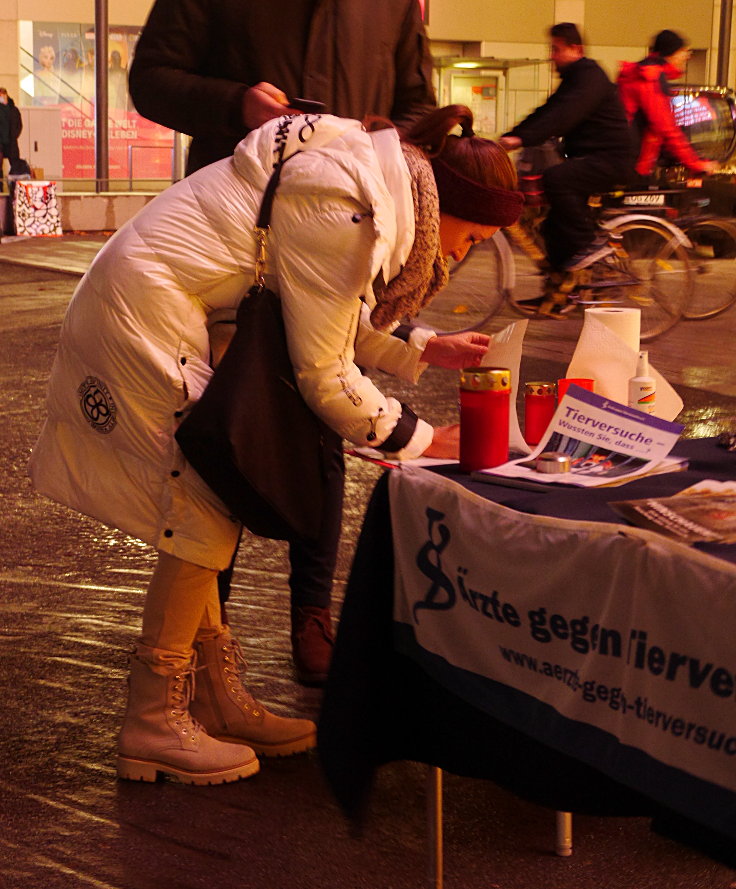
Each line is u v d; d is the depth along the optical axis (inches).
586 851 100.6
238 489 94.5
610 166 329.1
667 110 361.7
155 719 111.1
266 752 115.7
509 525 78.4
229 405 92.1
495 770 85.6
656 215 420.8
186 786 110.9
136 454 101.3
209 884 96.3
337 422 95.4
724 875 97.1
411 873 97.7
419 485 86.3
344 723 89.5
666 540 67.9
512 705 80.2
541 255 343.9
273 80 118.6
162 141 979.9
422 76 127.3
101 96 808.3
